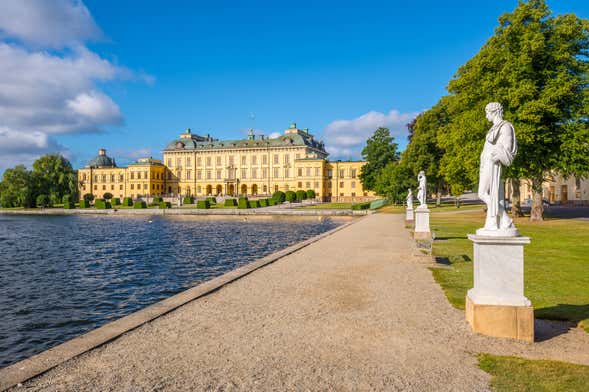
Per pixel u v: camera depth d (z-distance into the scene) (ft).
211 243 97.25
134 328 21.43
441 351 18.21
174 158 388.16
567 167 82.33
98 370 16.21
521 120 78.64
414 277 35.06
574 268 38.11
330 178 340.59
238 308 25.43
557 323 22.25
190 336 20.25
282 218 192.54
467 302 22.49
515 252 20.02
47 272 61.98
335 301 27.12
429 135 159.22
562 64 80.18
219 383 15.10
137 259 73.56
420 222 65.87
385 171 204.74
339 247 56.34
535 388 14.53
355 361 17.15
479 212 138.21
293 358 17.49
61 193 336.08
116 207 302.66
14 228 152.56
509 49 83.97
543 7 81.92
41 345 32.22
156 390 14.53
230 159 368.89
